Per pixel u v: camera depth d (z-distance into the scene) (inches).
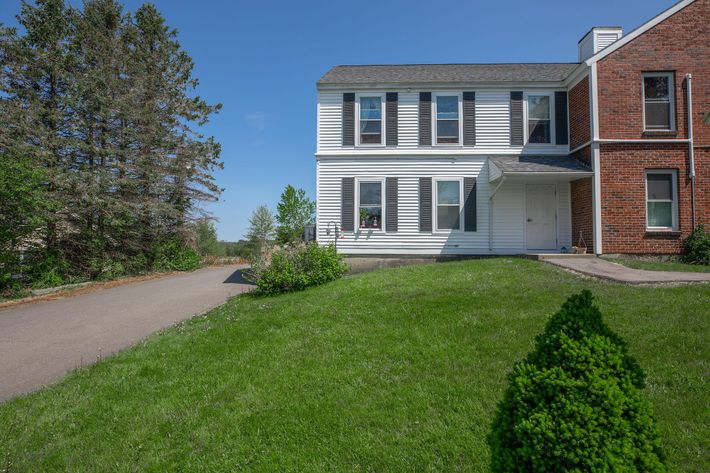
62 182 614.9
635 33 515.8
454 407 167.5
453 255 583.5
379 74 642.2
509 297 303.7
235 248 1390.3
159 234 813.9
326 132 604.1
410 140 597.3
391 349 228.8
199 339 277.0
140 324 349.7
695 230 493.0
